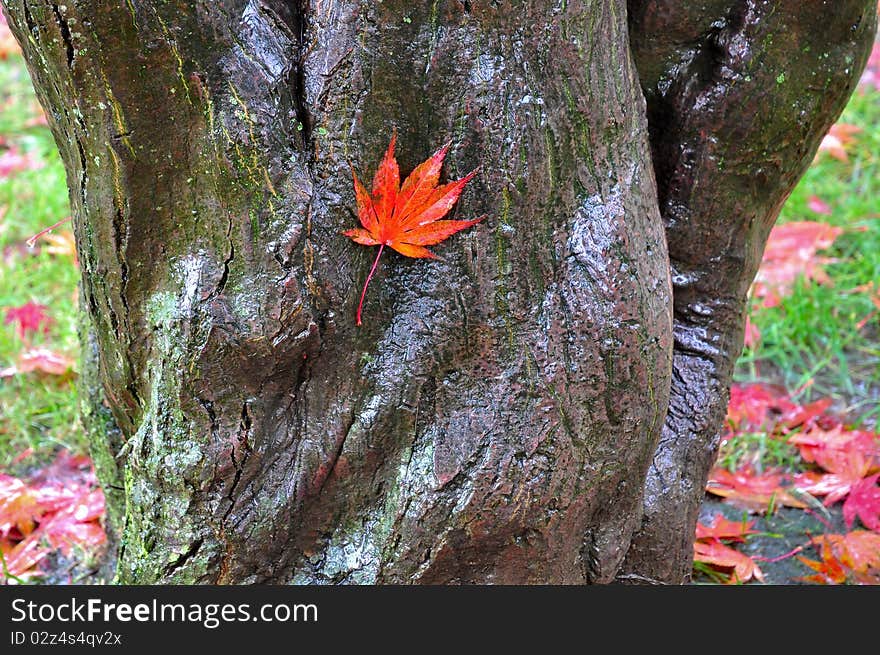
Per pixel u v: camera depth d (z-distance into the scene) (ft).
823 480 7.00
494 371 5.69
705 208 6.02
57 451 7.38
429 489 5.71
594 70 5.63
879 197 10.09
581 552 5.90
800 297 8.63
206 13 5.49
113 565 6.47
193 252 5.62
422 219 5.59
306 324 5.62
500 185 5.60
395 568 5.77
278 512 5.74
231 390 5.65
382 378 5.70
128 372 5.80
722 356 6.17
